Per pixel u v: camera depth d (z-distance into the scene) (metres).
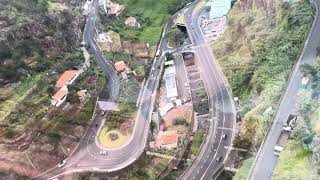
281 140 118.06
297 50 142.62
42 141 139.62
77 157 140.75
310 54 140.12
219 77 166.88
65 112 151.00
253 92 147.50
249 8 185.75
